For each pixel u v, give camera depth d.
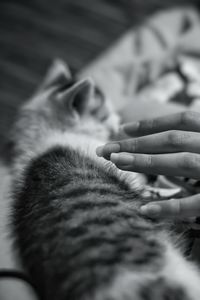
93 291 0.35
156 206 0.42
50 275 0.37
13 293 0.38
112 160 0.45
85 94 0.59
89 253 0.36
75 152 0.50
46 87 0.70
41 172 0.47
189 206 0.41
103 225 0.38
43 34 1.31
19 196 0.46
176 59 0.83
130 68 0.86
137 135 0.50
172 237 0.43
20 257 0.41
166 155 0.44
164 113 0.59
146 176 0.53
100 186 0.43
